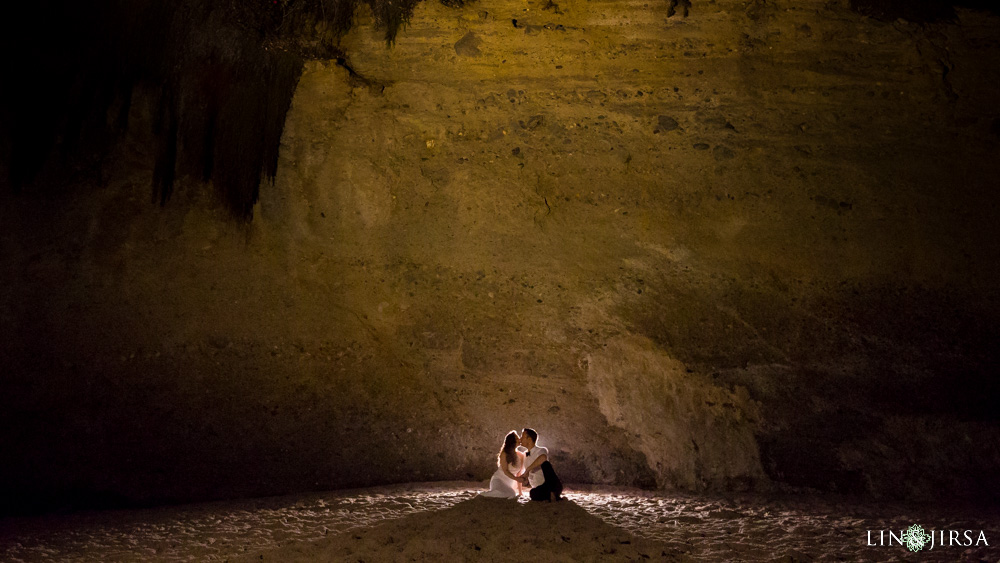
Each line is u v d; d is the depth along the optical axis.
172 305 8.26
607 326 8.01
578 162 8.47
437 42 8.75
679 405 7.39
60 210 8.30
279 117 8.73
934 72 7.77
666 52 8.38
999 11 7.73
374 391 8.15
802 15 8.06
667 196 8.22
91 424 7.65
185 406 7.89
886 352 7.17
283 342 8.32
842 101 7.95
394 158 8.73
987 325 7.14
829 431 6.86
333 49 8.79
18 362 7.74
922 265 7.53
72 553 5.02
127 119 8.57
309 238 8.70
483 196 8.56
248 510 6.47
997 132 7.57
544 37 8.59
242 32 8.66
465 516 5.60
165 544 5.23
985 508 5.83
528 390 7.98
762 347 7.48
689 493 6.84
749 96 8.15
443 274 8.54
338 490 7.50
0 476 7.29
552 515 5.59
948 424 6.52
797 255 7.82
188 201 8.57
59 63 8.48
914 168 7.71
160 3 8.59
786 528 5.18
